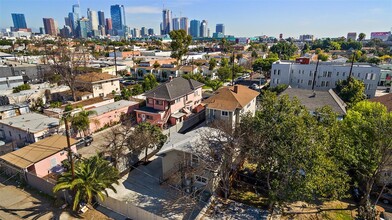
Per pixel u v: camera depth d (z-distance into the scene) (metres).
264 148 18.44
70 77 49.78
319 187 17.05
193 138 24.09
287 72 58.16
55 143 25.91
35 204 19.06
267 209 19.59
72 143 26.19
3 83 52.19
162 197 21.45
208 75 79.44
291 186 16.67
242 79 77.69
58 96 50.31
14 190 20.83
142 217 17.50
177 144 23.02
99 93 52.50
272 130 18.45
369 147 18.86
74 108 38.97
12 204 19.00
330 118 20.47
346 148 18.92
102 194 17.95
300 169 17.00
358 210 19.31
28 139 29.91
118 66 81.25
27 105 41.34
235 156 20.95
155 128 28.47
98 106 41.09
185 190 21.84
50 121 33.16
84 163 19.42
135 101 45.50
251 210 19.48
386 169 19.58
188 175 21.75
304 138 16.64
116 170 20.33
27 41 136.62
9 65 61.91
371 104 25.30
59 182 17.59
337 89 51.88
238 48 172.75
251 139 19.52
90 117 34.62
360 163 19.52
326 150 17.78
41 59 76.62
